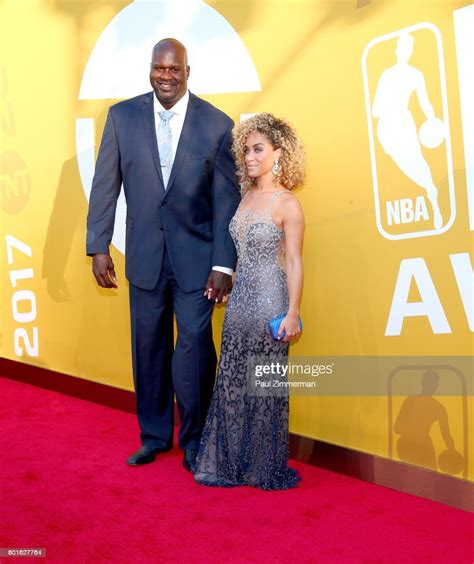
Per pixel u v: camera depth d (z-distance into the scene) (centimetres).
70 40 431
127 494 297
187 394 326
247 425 308
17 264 480
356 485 315
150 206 324
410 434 312
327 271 338
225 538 258
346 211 329
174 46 317
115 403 426
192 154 319
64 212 448
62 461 335
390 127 312
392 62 310
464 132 289
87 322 443
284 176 304
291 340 319
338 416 338
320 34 333
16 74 461
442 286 300
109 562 238
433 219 301
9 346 492
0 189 485
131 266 331
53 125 446
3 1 461
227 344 311
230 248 317
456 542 257
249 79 358
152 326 336
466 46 287
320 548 251
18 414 410
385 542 256
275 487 306
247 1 356
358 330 329
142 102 330
